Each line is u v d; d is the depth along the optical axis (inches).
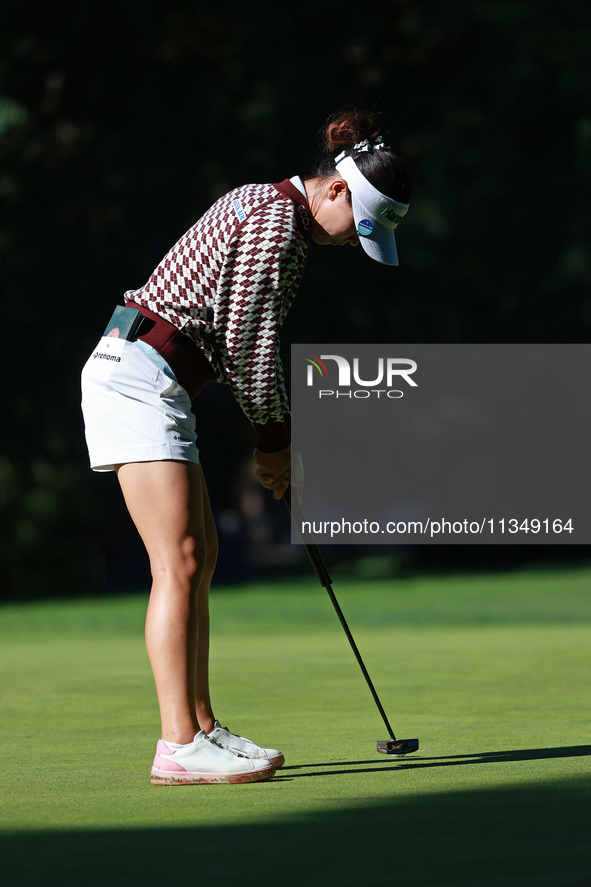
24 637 1433.3
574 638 1173.7
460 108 2485.2
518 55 2452.0
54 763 471.8
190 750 419.8
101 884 261.3
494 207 2418.8
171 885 259.8
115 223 2511.1
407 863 278.2
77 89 2529.5
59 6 2479.1
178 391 452.8
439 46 2576.3
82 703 703.1
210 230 451.5
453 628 1380.4
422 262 2401.6
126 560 2664.9
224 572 2711.6
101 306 2564.0
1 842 307.7
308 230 467.8
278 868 274.5
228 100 2461.9
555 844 298.0
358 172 465.7
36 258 2495.1
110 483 2674.7
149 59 2522.1
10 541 2596.0
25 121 2471.7
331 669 887.7
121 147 2484.0
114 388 449.4
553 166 2471.7
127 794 394.0
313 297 2524.6
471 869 271.3
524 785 392.2
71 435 2696.9
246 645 1171.9
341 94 2484.0
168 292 454.9
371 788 394.9
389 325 2566.4
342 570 2839.6
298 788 400.2
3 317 2522.1
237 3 2493.8
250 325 449.4
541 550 3193.9
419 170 2449.6
